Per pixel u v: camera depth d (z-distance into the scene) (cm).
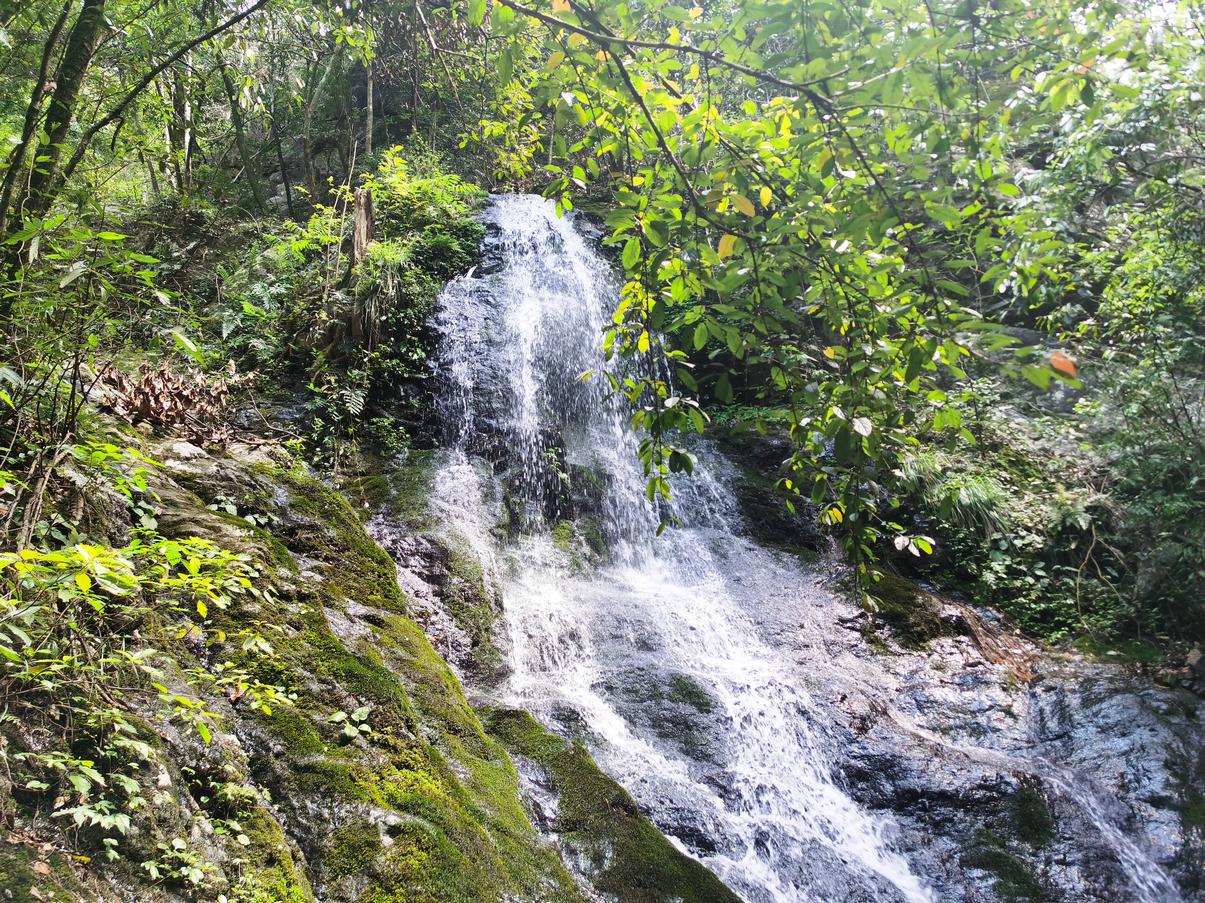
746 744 509
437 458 742
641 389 249
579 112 226
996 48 185
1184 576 695
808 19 177
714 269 220
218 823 253
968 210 204
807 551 799
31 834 203
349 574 455
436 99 1444
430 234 1018
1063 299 881
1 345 307
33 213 348
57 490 309
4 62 592
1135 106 608
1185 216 662
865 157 196
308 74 1260
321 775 298
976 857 454
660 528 229
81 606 256
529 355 889
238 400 712
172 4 701
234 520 409
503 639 559
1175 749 535
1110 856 455
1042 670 657
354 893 266
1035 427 880
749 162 202
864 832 471
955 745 561
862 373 211
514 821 355
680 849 405
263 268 886
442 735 380
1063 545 777
